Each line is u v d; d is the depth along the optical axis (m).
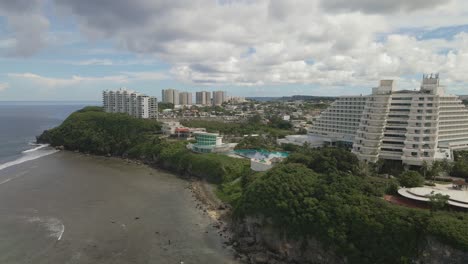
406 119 98.75
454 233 50.09
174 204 92.44
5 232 70.88
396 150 99.38
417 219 54.84
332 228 59.81
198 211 87.38
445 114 116.56
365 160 97.81
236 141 167.62
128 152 163.75
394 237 54.94
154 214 84.25
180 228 76.19
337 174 73.00
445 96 116.44
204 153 136.25
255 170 107.31
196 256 63.66
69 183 111.69
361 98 143.25
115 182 115.31
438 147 110.69
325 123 159.00
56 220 78.25
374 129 101.25
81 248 64.75
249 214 71.19
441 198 59.03
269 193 70.38
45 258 60.41
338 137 150.75
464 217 54.16
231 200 92.31
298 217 64.06
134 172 133.00
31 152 171.88
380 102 101.38
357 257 56.22
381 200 62.34
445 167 87.75
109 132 183.00
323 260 60.41
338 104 152.62
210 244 69.00
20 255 61.25
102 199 95.25
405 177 76.00
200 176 121.00
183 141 161.25
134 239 69.62
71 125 195.38
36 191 100.81
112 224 77.00
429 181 82.50
